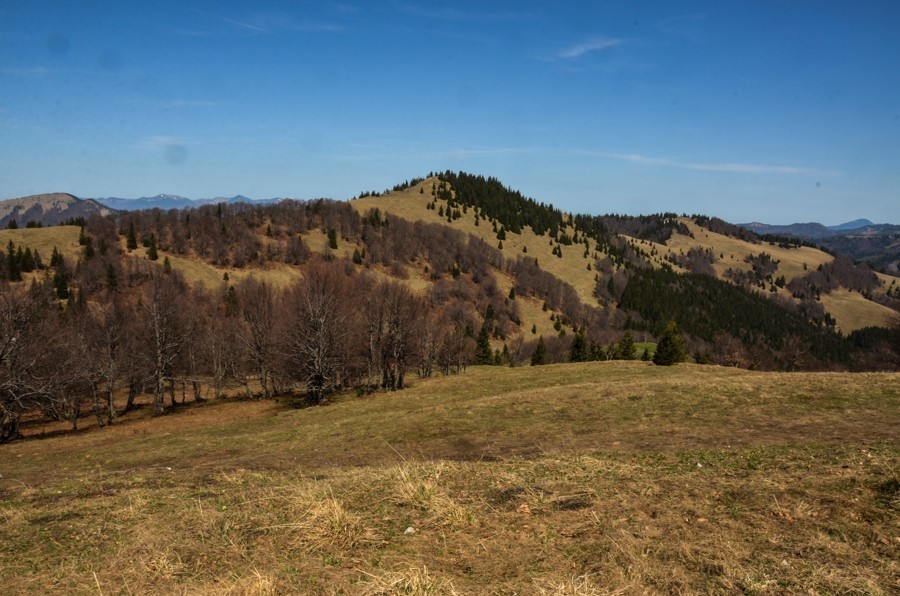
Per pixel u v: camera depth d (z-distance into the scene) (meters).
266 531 7.23
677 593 5.06
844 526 6.20
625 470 9.49
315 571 5.89
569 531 6.70
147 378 46.62
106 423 42.94
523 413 21.78
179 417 42.38
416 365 63.91
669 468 9.62
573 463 10.20
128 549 6.95
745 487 7.78
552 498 7.92
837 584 4.99
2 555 7.11
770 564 5.47
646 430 16.09
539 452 14.12
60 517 8.85
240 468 16.05
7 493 11.64
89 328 45.62
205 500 9.38
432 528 7.07
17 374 35.56
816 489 7.39
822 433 13.21
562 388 27.20
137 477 13.20
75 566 6.56
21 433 39.75
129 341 47.12
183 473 14.38
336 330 47.03
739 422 15.94
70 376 38.50
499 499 8.05
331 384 52.09
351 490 8.83
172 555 6.61
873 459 8.80
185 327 53.19
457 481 9.11
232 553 6.54
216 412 44.22
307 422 29.30
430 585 5.24
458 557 6.13
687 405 19.50
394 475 9.50
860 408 16.34
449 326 76.00
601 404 21.45
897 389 18.50
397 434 20.70
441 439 19.03
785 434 13.52
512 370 45.16
